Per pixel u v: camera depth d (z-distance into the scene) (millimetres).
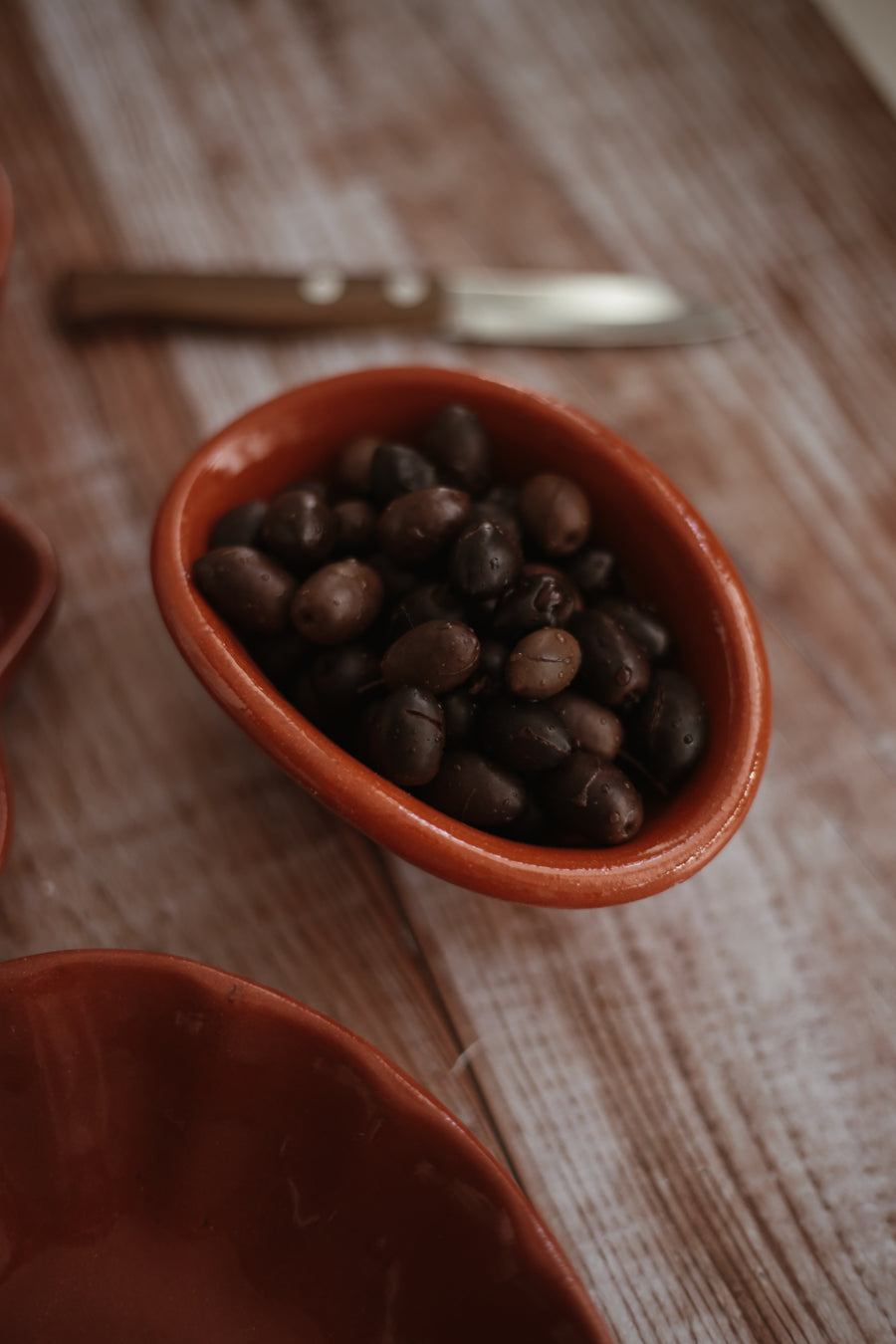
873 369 540
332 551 441
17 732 477
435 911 469
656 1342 438
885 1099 460
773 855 480
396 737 414
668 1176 450
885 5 599
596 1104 455
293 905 468
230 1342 420
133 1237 426
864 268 552
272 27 562
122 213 535
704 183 559
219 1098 420
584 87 568
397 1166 411
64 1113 420
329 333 527
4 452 505
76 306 511
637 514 452
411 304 525
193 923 465
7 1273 421
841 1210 450
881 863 481
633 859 415
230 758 480
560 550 448
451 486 452
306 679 434
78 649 487
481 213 550
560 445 458
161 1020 417
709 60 574
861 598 511
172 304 515
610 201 555
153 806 474
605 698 430
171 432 513
